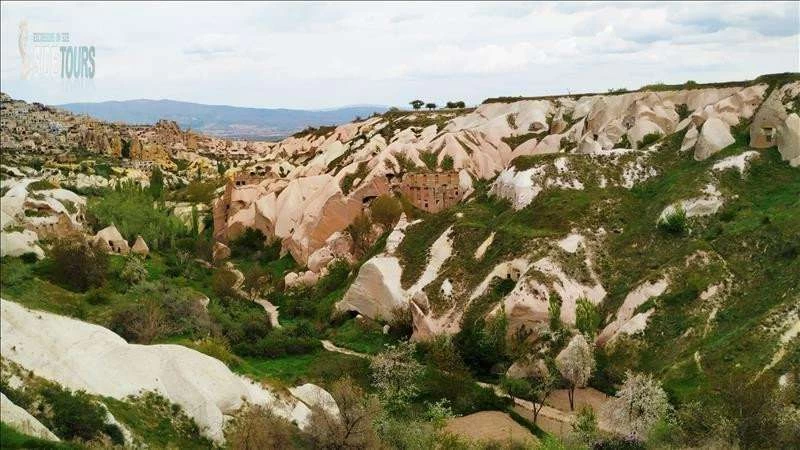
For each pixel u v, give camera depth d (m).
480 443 53.66
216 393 49.06
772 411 50.34
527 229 87.81
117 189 137.12
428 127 152.50
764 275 71.06
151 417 45.09
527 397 65.75
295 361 75.62
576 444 53.56
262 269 110.44
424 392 66.56
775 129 91.62
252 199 134.62
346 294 91.69
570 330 72.19
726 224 79.94
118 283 79.19
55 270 71.25
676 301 71.69
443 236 93.81
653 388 55.69
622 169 98.25
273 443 41.53
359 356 78.00
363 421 42.97
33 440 32.62
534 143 128.88
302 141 196.12
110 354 47.56
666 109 115.00
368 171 126.38
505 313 74.25
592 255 82.69
